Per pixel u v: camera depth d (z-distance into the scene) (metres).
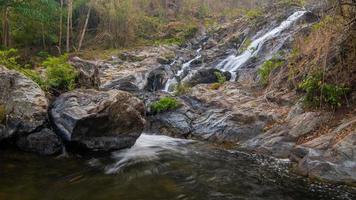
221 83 14.31
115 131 8.06
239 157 8.27
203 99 12.29
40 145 7.45
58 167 6.95
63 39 29.45
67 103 7.86
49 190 5.87
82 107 7.70
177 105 11.86
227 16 39.78
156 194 5.98
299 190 6.25
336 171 6.63
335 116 8.61
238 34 25.64
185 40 32.69
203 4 42.75
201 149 8.98
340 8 8.92
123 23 29.91
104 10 30.05
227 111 10.84
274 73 12.41
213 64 20.86
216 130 10.09
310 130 8.54
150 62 22.84
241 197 5.96
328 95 8.98
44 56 25.33
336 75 9.30
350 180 6.42
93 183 6.33
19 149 7.43
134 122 8.34
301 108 9.48
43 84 9.02
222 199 5.86
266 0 40.59
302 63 11.00
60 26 27.19
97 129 7.75
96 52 26.86
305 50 11.16
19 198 5.44
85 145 7.65
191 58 24.44
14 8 23.39
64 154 7.65
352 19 9.01
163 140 9.84
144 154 8.25
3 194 5.52
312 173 6.83
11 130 7.23
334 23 9.53
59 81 9.30
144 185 6.37
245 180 6.74
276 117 9.68
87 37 30.58
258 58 17.59
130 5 31.58
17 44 26.06
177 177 6.85
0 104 7.34
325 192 6.14
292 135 8.64
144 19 34.47
